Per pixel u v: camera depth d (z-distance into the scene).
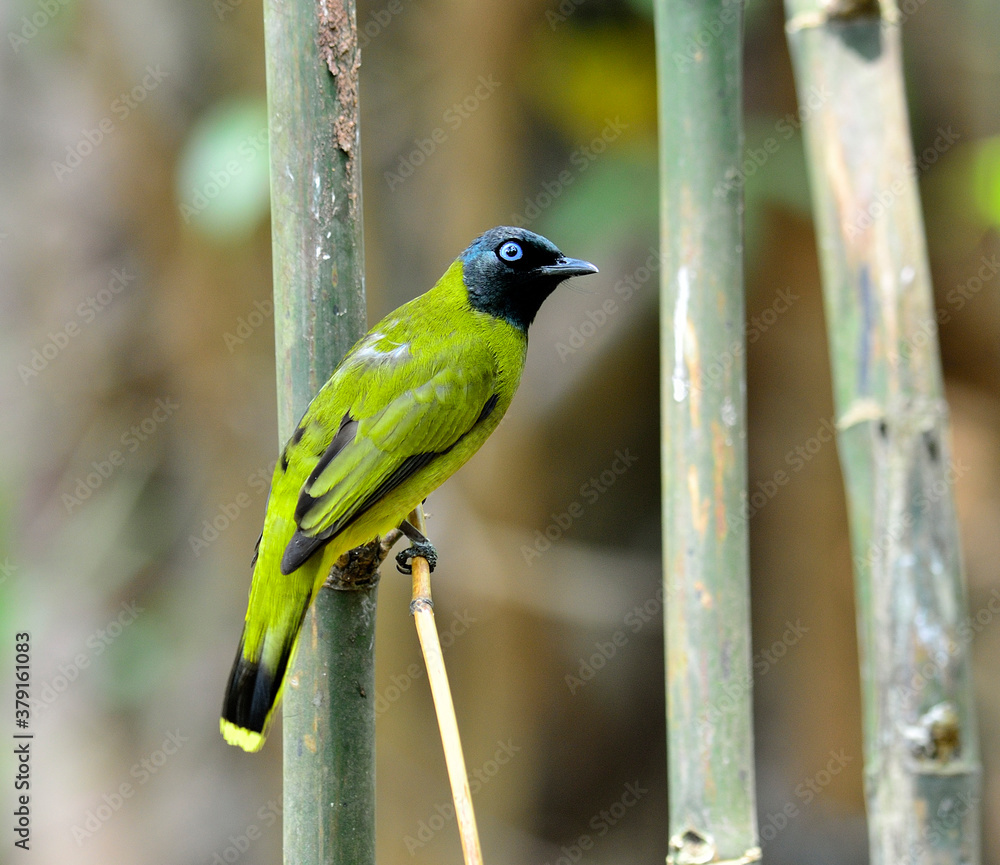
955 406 14.83
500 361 7.85
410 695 13.32
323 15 5.33
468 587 13.78
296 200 5.45
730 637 5.00
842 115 5.23
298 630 5.64
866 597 5.02
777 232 14.14
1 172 12.63
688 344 5.07
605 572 15.45
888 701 4.88
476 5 13.05
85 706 12.76
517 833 14.12
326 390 7.23
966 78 13.95
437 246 13.24
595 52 13.78
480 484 14.21
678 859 5.01
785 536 14.95
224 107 11.62
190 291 12.48
